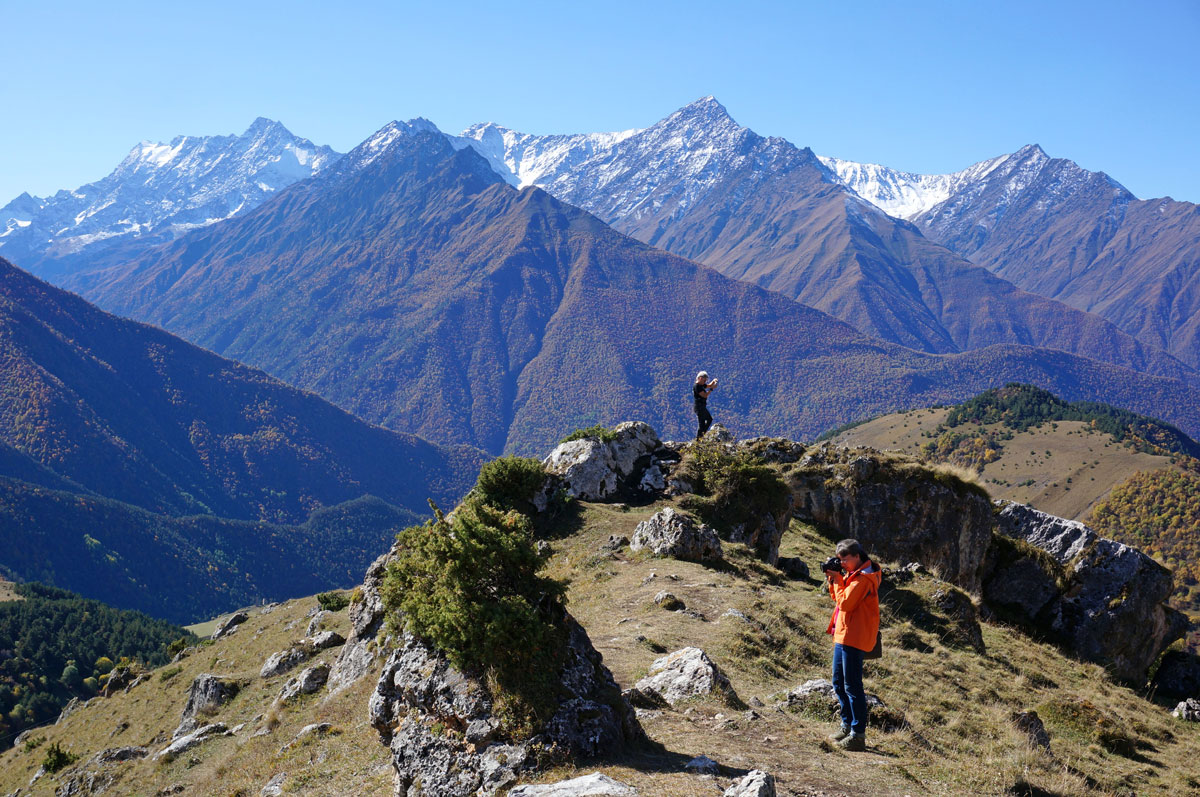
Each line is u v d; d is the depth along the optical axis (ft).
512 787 32.40
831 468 129.70
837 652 39.81
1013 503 135.23
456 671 37.35
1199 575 650.43
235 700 102.73
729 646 58.13
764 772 30.37
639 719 41.57
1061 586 123.95
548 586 39.75
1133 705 81.20
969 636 83.20
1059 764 48.37
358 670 69.77
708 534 90.79
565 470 115.75
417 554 44.55
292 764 54.54
